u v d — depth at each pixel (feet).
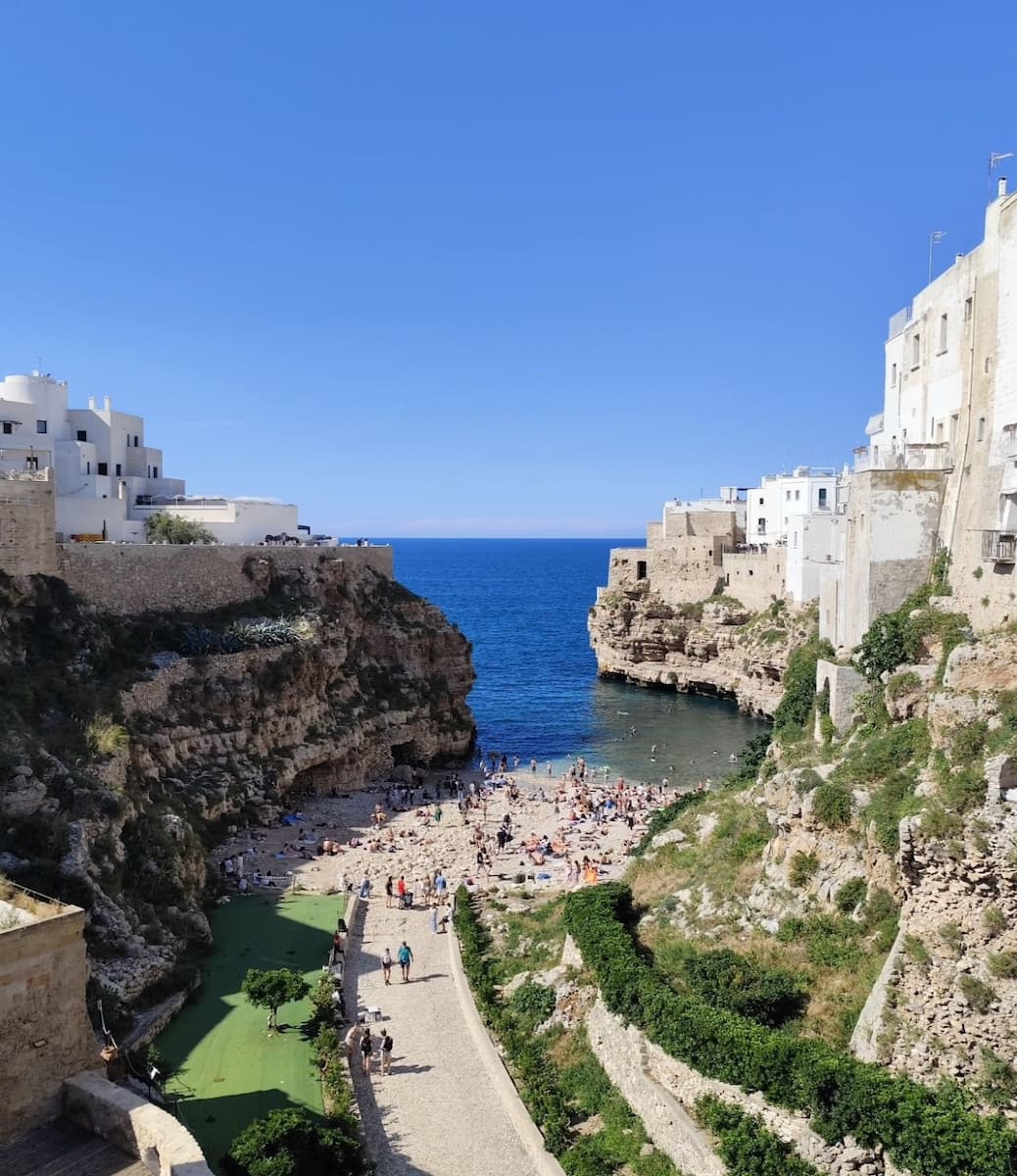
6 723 126.11
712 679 341.41
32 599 170.09
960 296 110.63
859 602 116.06
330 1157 73.56
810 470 359.46
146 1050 92.43
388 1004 107.55
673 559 367.66
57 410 263.49
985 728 77.36
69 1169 54.54
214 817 165.89
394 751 243.40
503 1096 87.30
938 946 67.31
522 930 121.39
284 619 222.48
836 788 90.53
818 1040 71.61
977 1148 58.18
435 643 266.36
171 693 179.32
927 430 121.70
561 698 350.23
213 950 121.08
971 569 102.06
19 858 102.32
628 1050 79.82
